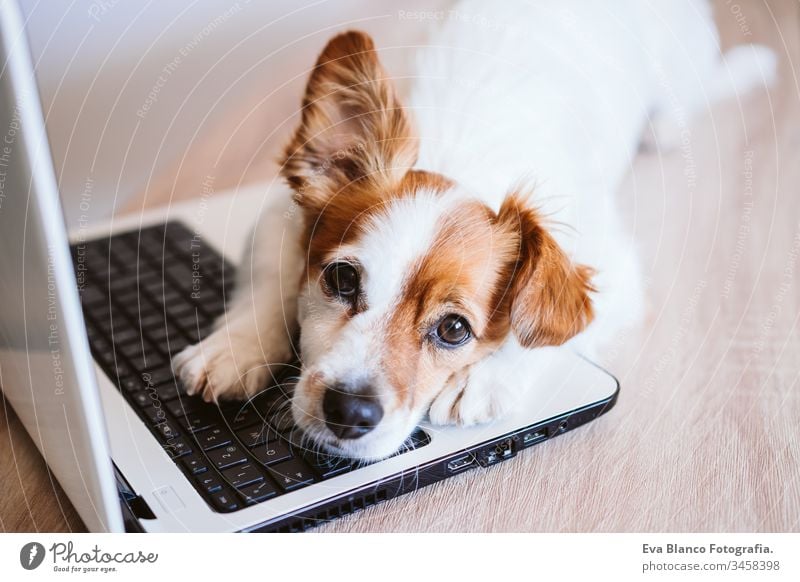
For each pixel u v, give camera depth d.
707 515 0.65
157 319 0.89
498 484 0.67
